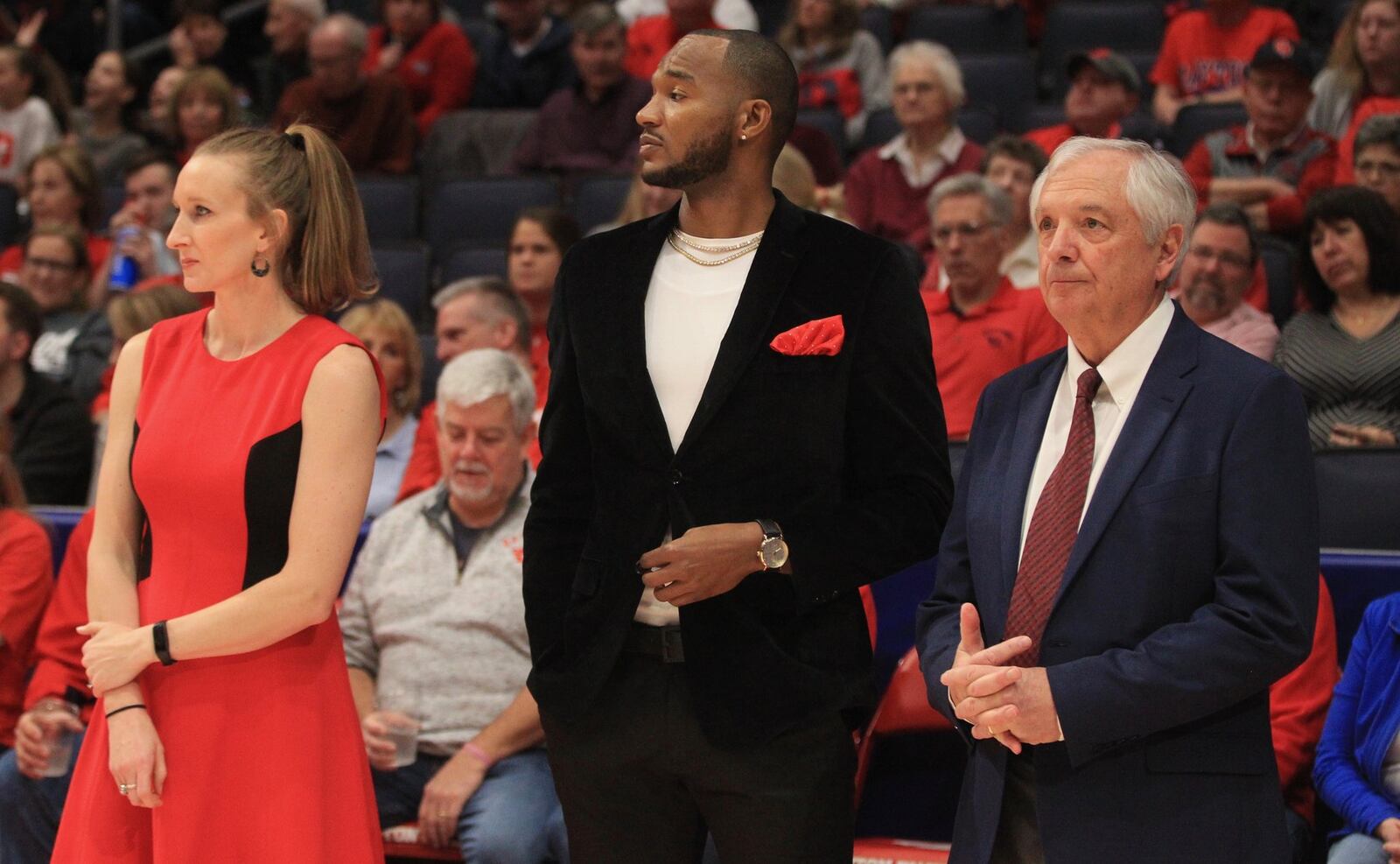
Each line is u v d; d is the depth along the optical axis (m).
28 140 17.84
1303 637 4.95
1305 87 13.02
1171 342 5.34
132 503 6.11
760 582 5.65
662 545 5.53
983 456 5.68
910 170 14.16
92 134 18.70
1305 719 7.34
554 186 15.30
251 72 21.41
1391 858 6.48
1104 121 14.09
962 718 5.04
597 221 14.69
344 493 5.85
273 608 5.71
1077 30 18.05
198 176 5.86
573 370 5.86
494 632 8.45
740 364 5.57
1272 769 5.16
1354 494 8.54
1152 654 4.91
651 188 11.76
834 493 5.62
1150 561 5.07
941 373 10.93
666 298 5.82
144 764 5.71
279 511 5.84
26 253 13.90
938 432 5.78
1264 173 13.20
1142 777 5.08
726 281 5.79
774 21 19.95
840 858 5.66
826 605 5.73
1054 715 4.93
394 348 11.18
